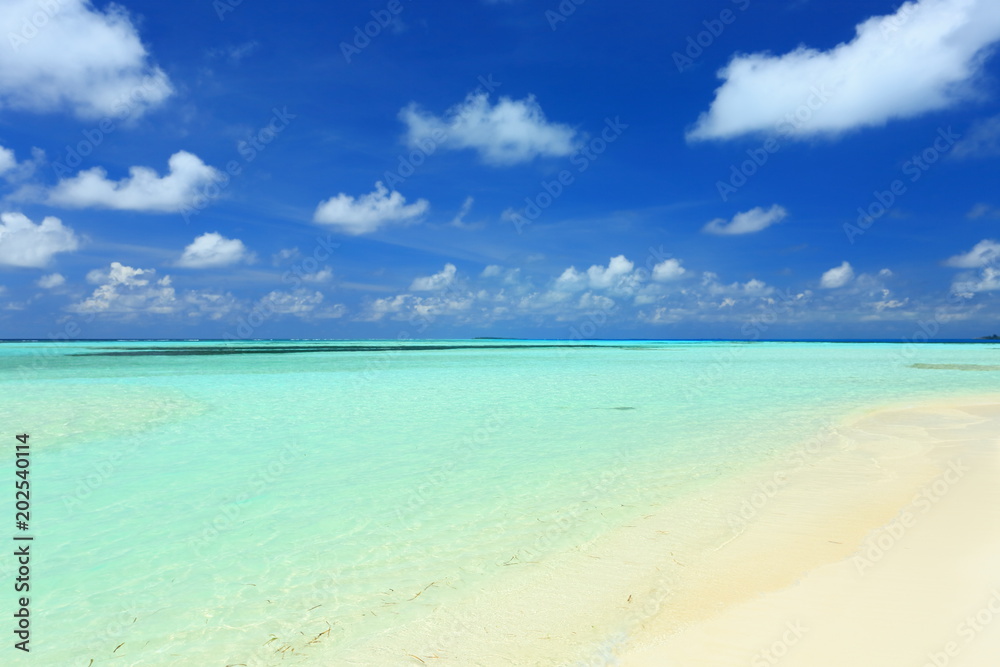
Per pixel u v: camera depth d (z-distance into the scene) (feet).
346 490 26.81
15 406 53.36
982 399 60.85
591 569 17.51
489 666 12.40
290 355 182.39
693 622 13.92
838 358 175.83
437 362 144.25
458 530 21.36
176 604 15.70
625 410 53.42
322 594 16.19
